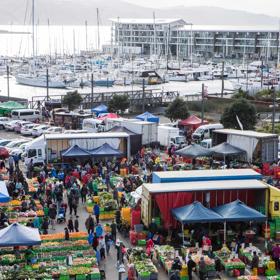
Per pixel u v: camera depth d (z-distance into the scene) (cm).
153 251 3272
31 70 17062
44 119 8262
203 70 17600
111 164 5191
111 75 16188
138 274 2989
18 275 2892
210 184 3709
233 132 5603
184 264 3066
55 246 3278
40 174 4719
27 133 7175
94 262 3114
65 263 3105
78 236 3444
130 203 3962
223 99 9838
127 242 3553
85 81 14525
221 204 3659
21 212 3869
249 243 3397
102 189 4456
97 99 9775
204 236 3381
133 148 5912
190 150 5322
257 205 3684
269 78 15188
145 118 7056
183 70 17638
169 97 10350
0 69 18388
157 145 6294
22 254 3144
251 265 3138
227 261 3119
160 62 19875
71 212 4031
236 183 3744
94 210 3866
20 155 5675
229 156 5438
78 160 5294
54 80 14438
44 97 10594
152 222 3534
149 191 3528
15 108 8425
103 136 5484
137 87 14375
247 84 13062
